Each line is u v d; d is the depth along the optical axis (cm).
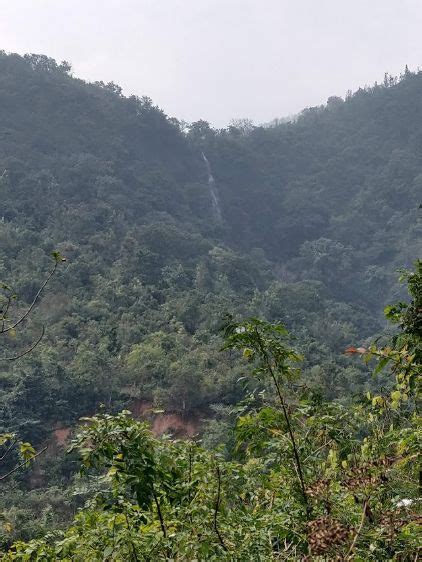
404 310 370
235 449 390
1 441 449
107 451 317
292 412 386
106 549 313
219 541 304
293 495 351
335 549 261
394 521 277
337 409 418
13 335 459
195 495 353
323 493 312
